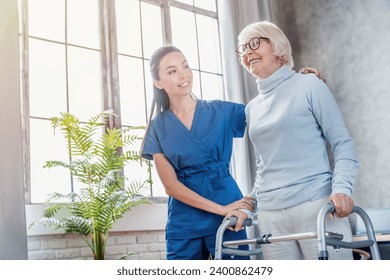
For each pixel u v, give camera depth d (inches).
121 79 143.6
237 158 148.6
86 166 111.6
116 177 113.6
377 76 151.3
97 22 142.4
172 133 82.7
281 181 63.6
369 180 149.6
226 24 161.8
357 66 156.1
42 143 125.3
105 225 109.6
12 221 103.0
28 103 123.3
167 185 81.6
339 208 55.7
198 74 163.0
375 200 147.6
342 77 159.3
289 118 63.4
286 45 69.2
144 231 130.0
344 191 57.2
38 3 132.6
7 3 113.0
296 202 61.8
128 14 149.5
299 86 64.4
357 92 155.3
